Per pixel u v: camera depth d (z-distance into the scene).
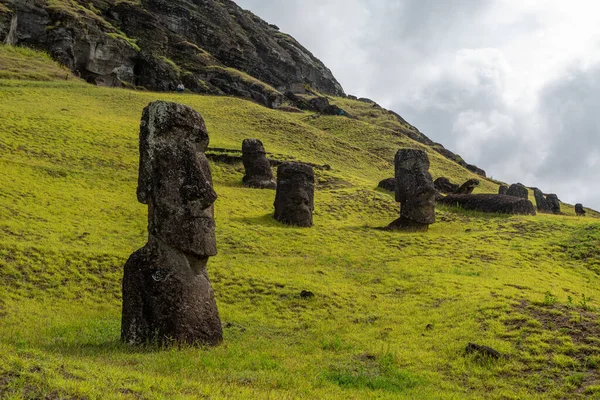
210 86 87.56
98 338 12.12
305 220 28.84
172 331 11.63
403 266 21.28
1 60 62.16
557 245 25.94
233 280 18.23
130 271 12.05
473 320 13.79
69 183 29.45
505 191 44.38
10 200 23.84
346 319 15.23
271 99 92.06
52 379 7.19
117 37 78.62
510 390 10.12
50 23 73.00
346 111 105.50
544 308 14.02
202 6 108.50
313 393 9.32
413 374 10.99
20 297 14.84
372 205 35.91
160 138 12.42
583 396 9.74
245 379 9.64
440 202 36.28
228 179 39.41
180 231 12.18
